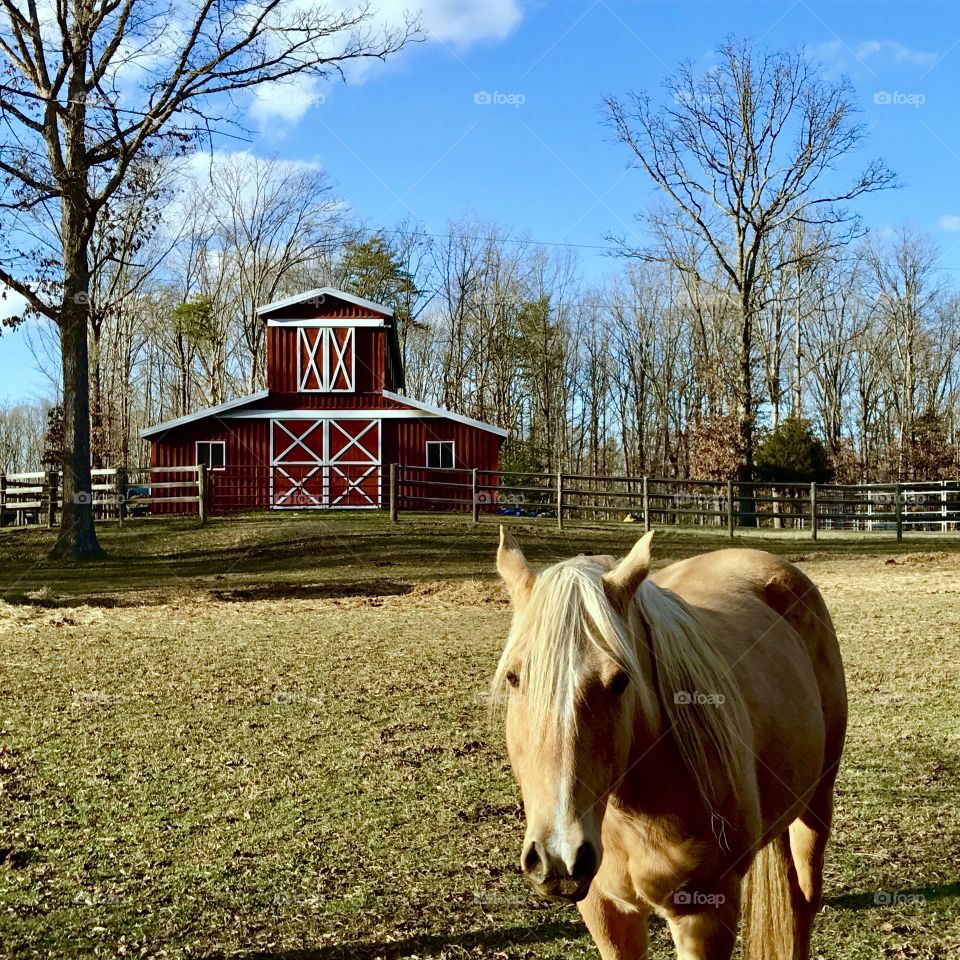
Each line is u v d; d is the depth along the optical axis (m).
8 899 4.17
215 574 16.69
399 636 10.70
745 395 30.06
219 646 10.12
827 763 3.74
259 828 5.00
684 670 2.69
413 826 5.01
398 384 39.56
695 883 2.67
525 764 2.34
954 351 53.06
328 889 4.25
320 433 29.34
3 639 10.58
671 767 2.60
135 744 6.54
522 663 2.40
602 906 2.82
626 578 2.51
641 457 50.47
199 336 45.56
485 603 13.12
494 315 48.22
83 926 3.92
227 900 4.15
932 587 14.21
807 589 3.86
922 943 3.71
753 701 3.01
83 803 5.39
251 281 46.16
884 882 4.26
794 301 45.12
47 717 7.25
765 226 29.34
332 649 9.93
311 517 24.64
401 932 3.85
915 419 41.59
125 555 19.20
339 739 6.65
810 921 3.55
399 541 20.08
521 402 52.12
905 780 5.65
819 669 3.73
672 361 51.88
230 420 29.20
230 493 29.14
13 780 5.77
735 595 3.53
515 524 23.34
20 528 23.48
